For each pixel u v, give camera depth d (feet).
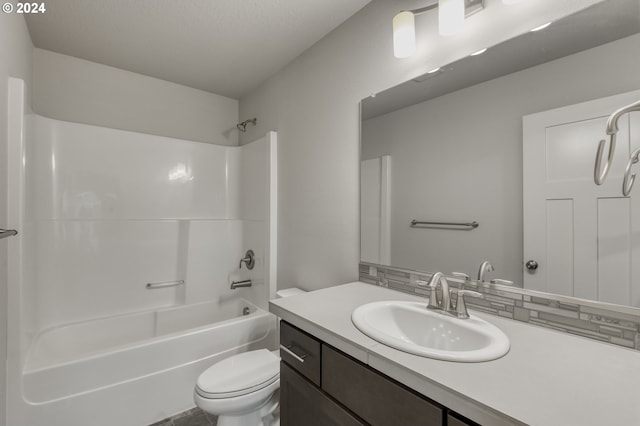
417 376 2.33
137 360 5.54
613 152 2.91
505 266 3.67
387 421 2.59
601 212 2.97
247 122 9.21
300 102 7.08
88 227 7.29
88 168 7.32
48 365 4.85
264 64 7.62
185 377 6.03
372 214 5.29
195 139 9.27
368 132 5.36
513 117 3.62
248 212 8.93
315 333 3.37
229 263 9.01
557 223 3.26
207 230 8.66
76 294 7.11
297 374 3.67
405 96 4.77
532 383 2.19
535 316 3.40
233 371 4.92
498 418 1.88
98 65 7.74
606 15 2.99
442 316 3.51
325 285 6.26
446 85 4.26
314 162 6.58
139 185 8.02
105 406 5.22
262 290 8.01
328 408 3.15
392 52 4.98
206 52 7.10
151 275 8.14
